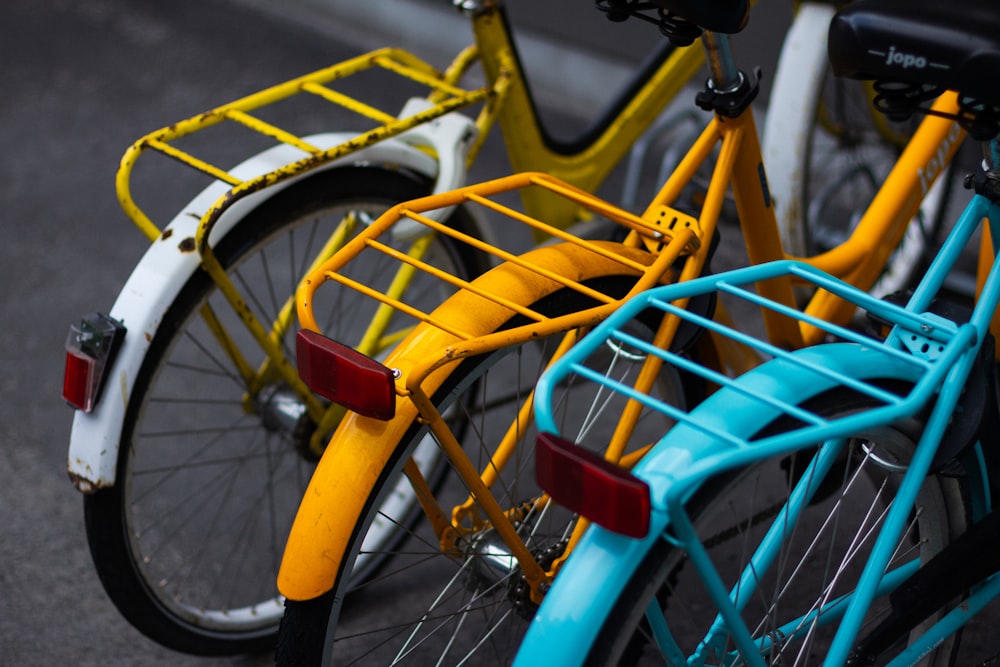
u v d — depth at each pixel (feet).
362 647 7.25
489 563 5.49
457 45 15.43
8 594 7.70
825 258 6.70
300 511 5.08
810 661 6.58
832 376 4.06
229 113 6.47
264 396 7.02
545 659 3.94
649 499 3.64
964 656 6.88
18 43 16.03
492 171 12.84
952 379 4.60
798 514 5.18
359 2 16.22
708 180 7.66
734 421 4.26
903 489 4.61
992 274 4.78
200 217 6.31
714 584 4.11
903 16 4.51
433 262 7.40
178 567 7.97
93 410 6.14
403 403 5.07
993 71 4.32
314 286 4.91
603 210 5.46
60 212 12.25
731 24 5.22
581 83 14.37
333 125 13.84
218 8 17.04
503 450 5.58
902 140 10.48
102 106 14.43
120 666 7.17
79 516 8.39
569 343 5.63
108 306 10.78
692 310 5.67
